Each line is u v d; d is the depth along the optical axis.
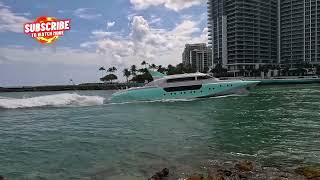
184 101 49.72
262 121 26.89
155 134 22.50
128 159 15.80
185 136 21.41
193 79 52.22
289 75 185.00
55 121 31.14
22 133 24.28
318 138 19.52
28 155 17.03
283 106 39.06
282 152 16.41
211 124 26.30
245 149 17.25
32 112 40.00
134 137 21.53
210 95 52.16
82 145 19.30
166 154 16.62
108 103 51.41
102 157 16.31
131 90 52.25
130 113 36.94
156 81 52.44
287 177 12.35
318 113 31.30
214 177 11.98
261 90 85.69
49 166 14.92
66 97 50.12
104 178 13.02
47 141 20.81
